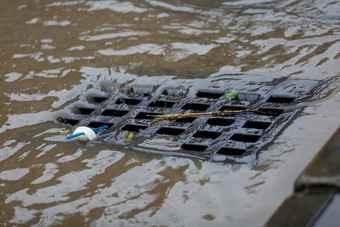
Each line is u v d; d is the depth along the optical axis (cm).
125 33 544
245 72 427
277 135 326
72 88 442
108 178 311
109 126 382
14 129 386
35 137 371
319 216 208
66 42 539
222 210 264
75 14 616
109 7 627
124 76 453
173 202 278
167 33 532
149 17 582
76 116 399
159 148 336
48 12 634
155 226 261
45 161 338
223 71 436
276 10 562
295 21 523
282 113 353
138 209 277
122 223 268
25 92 443
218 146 326
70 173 321
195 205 272
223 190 281
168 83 428
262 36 497
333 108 345
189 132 351
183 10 593
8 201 301
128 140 352
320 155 238
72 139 362
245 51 469
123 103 418
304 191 226
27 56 514
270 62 439
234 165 302
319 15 532
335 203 214
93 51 510
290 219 209
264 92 388
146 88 425
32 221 280
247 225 248
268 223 211
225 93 392
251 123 354
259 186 279
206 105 387
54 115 402
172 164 314
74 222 274
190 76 435
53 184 312
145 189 294
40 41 548
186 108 390
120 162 326
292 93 378
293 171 285
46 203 294
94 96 429
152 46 505
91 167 324
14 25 603
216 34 516
